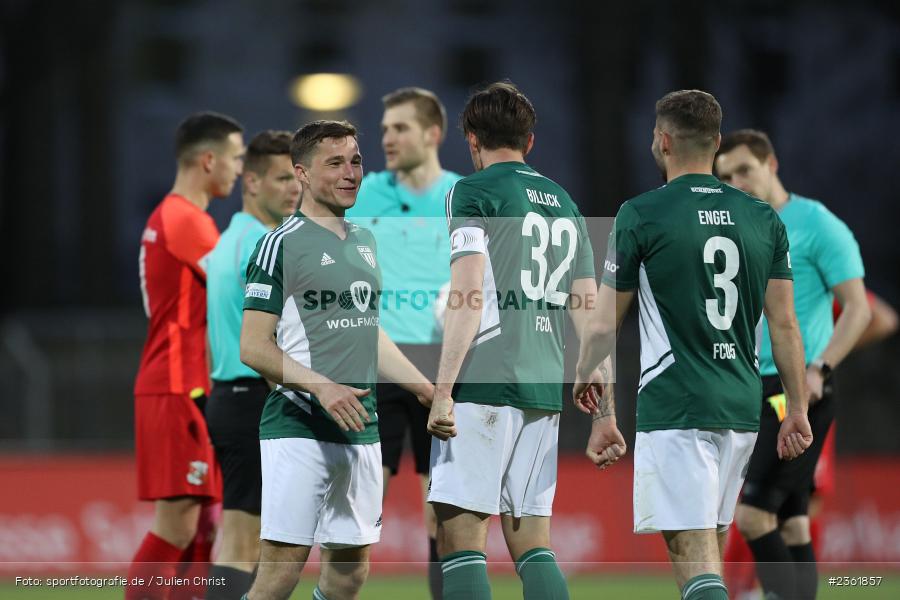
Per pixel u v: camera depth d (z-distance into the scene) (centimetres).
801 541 1961
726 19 7431
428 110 2009
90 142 6800
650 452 1452
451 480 1470
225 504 1809
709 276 1442
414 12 7969
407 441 3212
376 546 3122
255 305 1473
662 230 1441
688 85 6856
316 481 1486
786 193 2009
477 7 7950
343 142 1516
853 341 1878
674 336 1445
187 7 7838
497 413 1474
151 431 1889
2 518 3102
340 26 7956
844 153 7588
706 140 1488
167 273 1911
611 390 1541
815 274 1933
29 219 6688
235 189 5269
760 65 7519
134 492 3178
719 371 1445
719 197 1470
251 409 1792
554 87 7825
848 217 7606
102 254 6812
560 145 7731
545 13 7912
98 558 3112
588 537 3216
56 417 3794
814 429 1891
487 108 1540
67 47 6681
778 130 7544
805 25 7538
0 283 6656
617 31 6844
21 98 6644
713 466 1446
